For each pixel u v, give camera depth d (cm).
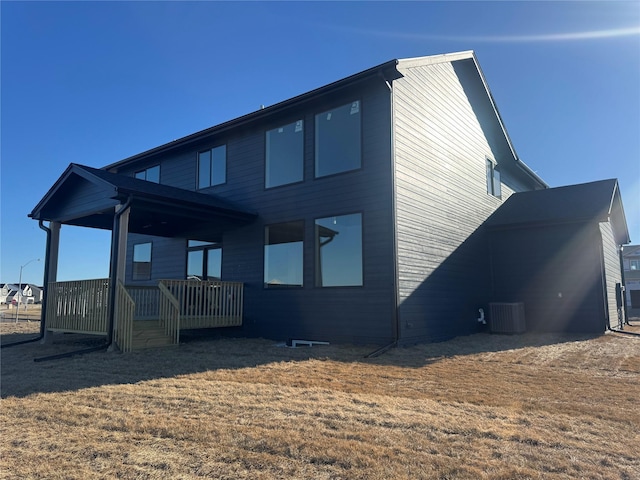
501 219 1368
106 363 761
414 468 319
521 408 469
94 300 982
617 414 445
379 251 938
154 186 1088
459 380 611
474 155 1354
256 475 313
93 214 1050
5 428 425
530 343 1001
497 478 303
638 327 1502
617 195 1475
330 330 992
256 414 452
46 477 316
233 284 1129
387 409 462
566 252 1258
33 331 1461
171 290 1005
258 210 1168
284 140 1138
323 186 1043
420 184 1041
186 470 323
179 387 575
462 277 1198
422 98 1089
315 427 408
